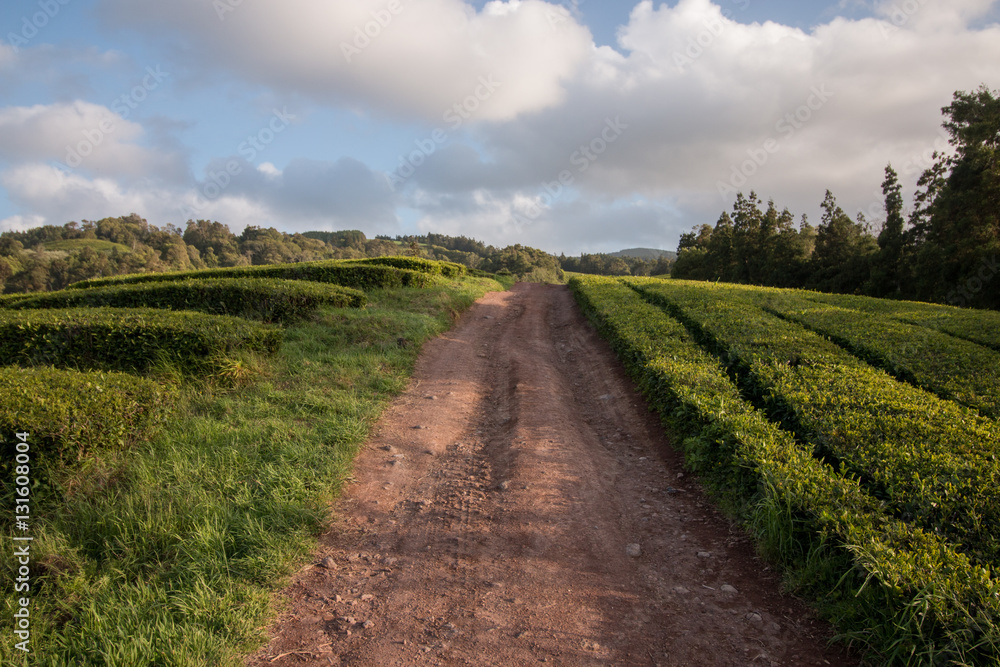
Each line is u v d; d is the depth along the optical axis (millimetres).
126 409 5902
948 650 3164
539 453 7105
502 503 5828
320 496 5457
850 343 11727
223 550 4422
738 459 5570
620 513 5770
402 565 4684
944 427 6367
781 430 6516
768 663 3506
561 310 22359
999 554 4086
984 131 27312
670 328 12742
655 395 8742
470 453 7312
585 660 3551
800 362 9508
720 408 6934
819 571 4133
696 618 4008
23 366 7969
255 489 5395
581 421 8922
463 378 10602
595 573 4629
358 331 11875
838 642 3674
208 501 5012
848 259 41625
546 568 4676
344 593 4254
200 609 3779
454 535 5207
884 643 3445
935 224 29984
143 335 8266
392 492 6000
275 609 3971
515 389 10047
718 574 4582
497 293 26156
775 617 3977
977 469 5195
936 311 17672
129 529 4547
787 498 4613
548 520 5488
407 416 8258
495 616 4012
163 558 4383
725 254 57531
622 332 12336
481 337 14961
